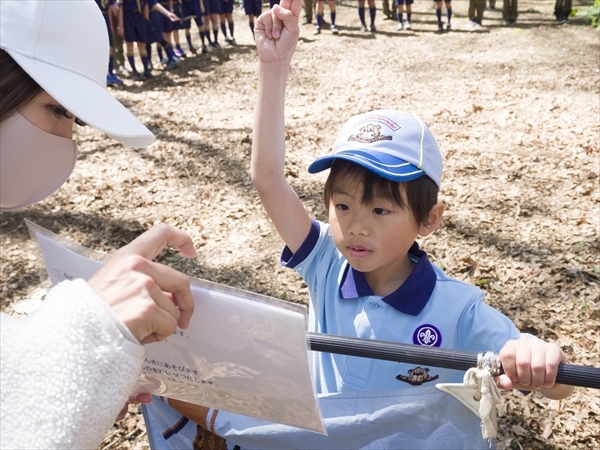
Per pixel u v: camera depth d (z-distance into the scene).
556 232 4.77
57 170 1.19
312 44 12.87
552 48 10.94
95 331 0.78
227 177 6.18
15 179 1.14
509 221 5.01
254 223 5.26
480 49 11.43
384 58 11.30
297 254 1.68
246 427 1.52
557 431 2.98
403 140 1.48
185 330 1.11
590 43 11.06
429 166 1.49
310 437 1.48
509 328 1.46
